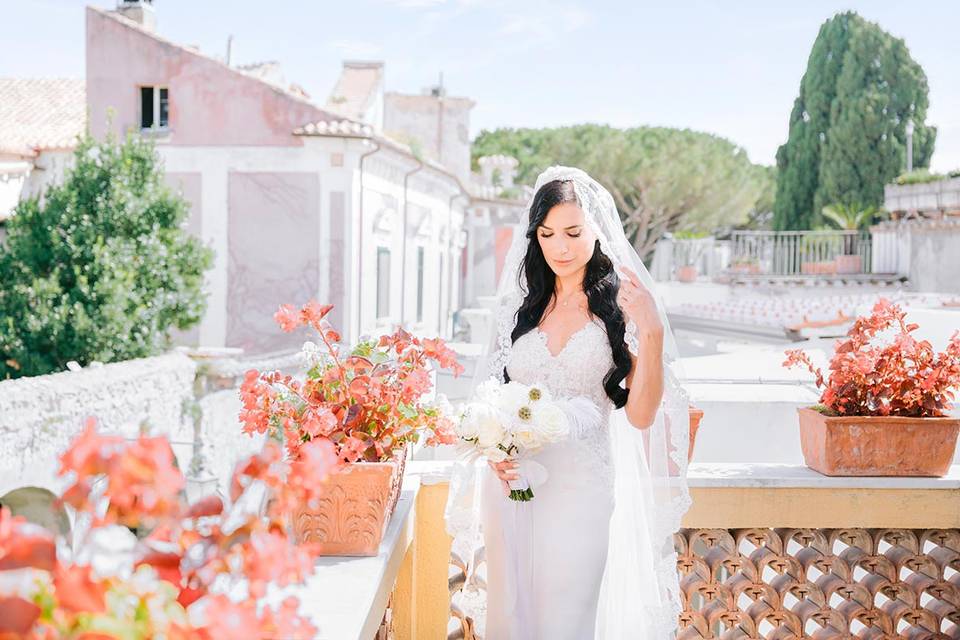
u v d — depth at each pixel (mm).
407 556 2877
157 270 12508
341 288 14578
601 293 2574
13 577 973
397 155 16062
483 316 9500
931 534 2949
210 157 14719
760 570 2949
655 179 33938
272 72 22094
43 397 8008
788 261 24672
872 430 2926
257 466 1231
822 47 29875
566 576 2426
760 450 4738
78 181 12547
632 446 2691
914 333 5906
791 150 30953
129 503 1083
